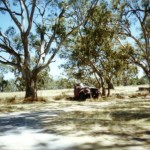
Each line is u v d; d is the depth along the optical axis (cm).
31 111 2031
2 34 3469
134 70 4819
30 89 3447
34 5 3397
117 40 4438
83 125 1265
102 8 3791
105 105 2441
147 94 4288
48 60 3488
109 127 1201
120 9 4219
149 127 1187
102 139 955
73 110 2036
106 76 4072
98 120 1425
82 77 4353
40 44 3594
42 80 5775
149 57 4462
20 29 3469
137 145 862
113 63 4106
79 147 848
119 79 5584
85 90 3372
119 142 906
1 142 938
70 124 1301
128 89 6481
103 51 4038
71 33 3628
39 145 886
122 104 2492
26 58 3478
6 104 2902
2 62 3434
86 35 3825
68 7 3600
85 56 3962
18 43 3581
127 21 4269
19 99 3372
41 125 1295
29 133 1092
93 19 3753
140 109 1966
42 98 3284
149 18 4388
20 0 3494
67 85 5375
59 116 1645
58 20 3494
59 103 2895
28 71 3466
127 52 4409
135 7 4256
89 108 2178
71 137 1000
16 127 1248
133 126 1218
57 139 970
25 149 835
